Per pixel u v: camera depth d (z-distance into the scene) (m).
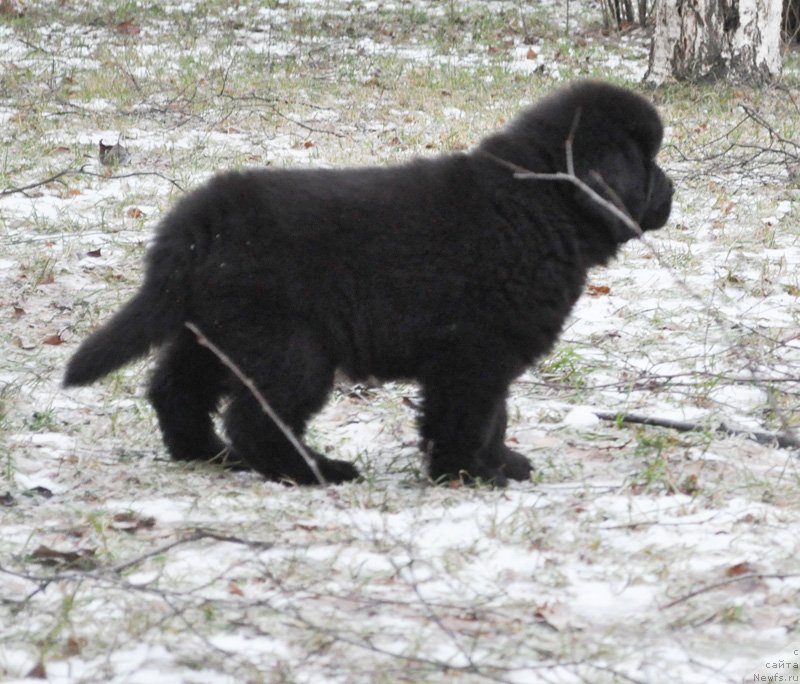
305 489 10.91
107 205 21.06
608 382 14.47
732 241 20.53
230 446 11.84
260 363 10.76
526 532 9.52
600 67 37.09
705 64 34.34
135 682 7.13
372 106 30.50
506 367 11.08
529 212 10.97
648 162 11.46
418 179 11.12
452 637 7.39
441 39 40.12
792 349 15.45
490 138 11.38
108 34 37.44
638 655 7.54
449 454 11.21
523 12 44.25
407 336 10.95
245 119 28.27
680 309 17.11
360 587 8.49
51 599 8.27
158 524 9.80
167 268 10.89
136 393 13.74
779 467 11.45
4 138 25.47
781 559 9.04
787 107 31.16
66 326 15.61
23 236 19.28
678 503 10.35
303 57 36.00
